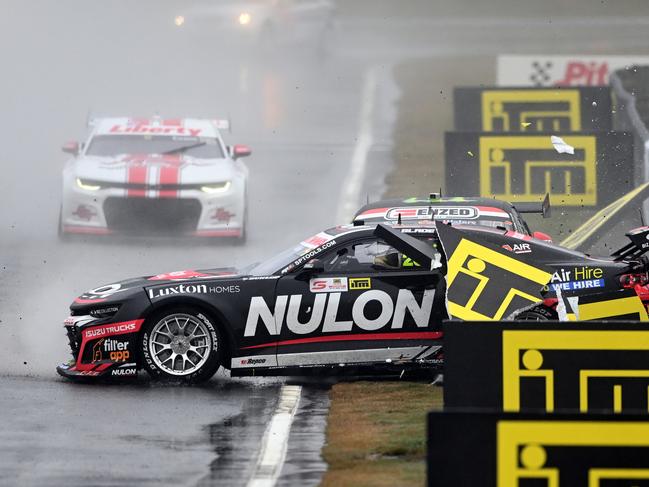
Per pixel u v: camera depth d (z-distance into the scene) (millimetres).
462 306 33625
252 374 39531
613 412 20812
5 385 39031
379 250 39750
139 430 33156
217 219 66250
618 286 39562
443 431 20906
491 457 20875
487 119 86375
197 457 30156
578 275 39719
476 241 34031
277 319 39344
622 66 104625
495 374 27906
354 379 40406
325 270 39656
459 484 20891
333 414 34812
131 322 39438
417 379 40188
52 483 27828
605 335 27781
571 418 20812
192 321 39562
